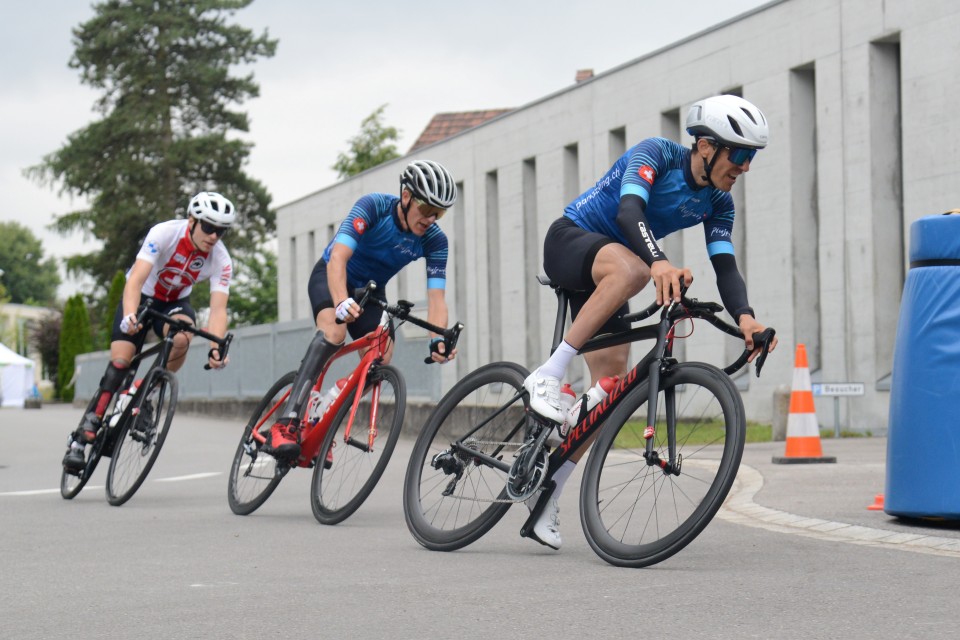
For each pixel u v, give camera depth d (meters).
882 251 25.39
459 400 8.08
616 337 7.30
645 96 32.44
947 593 5.86
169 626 5.52
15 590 6.64
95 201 70.94
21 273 147.00
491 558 7.46
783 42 27.61
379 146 84.75
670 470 6.81
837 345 26.11
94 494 12.74
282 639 5.18
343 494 9.56
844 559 7.05
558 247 7.36
